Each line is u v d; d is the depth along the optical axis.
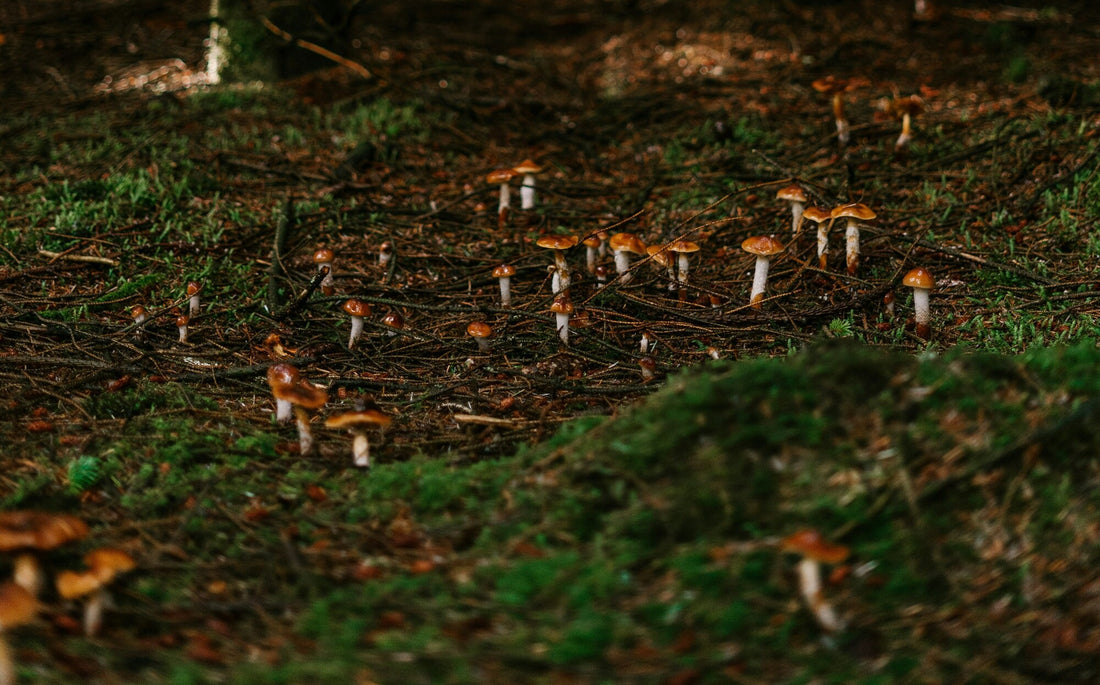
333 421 5.02
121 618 3.95
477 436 5.62
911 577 3.98
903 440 4.48
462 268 8.89
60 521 3.96
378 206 10.16
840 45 14.49
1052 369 4.87
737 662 3.62
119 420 5.65
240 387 6.39
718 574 3.93
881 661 3.65
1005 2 16.94
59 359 6.31
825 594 3.91
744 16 15.63
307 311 7.73
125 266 8.45
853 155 10.80
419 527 4.59
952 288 7.90
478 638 3.74
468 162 11.70
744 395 4.68
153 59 15.27
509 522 4.46
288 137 11.73
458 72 14.73
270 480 5.04
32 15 17.62
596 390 6.22
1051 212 9.06
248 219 9.61
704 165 11.02
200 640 3.80
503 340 7.15
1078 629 3.83
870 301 7.64
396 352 7.06
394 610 3.93
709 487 4.34
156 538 4.52
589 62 15.47
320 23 14.39
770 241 7.34
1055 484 4.33
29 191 9.99
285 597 4.11
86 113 12.66
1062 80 11.87
